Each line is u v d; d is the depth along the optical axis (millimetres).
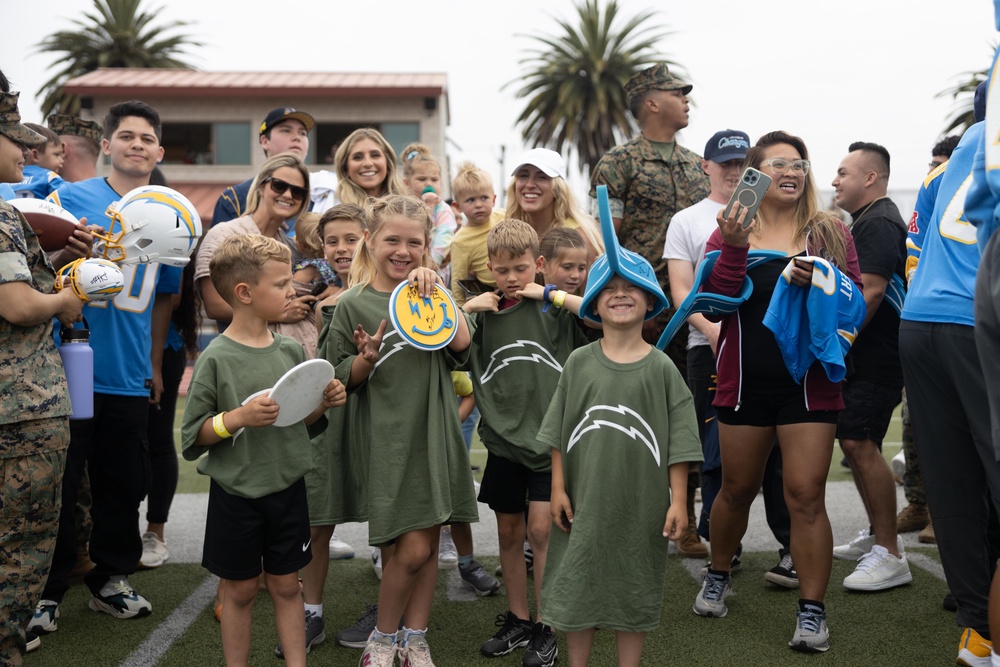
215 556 2971
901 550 4406
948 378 2975
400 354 3240
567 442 2977
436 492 3129
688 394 2928
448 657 3385
